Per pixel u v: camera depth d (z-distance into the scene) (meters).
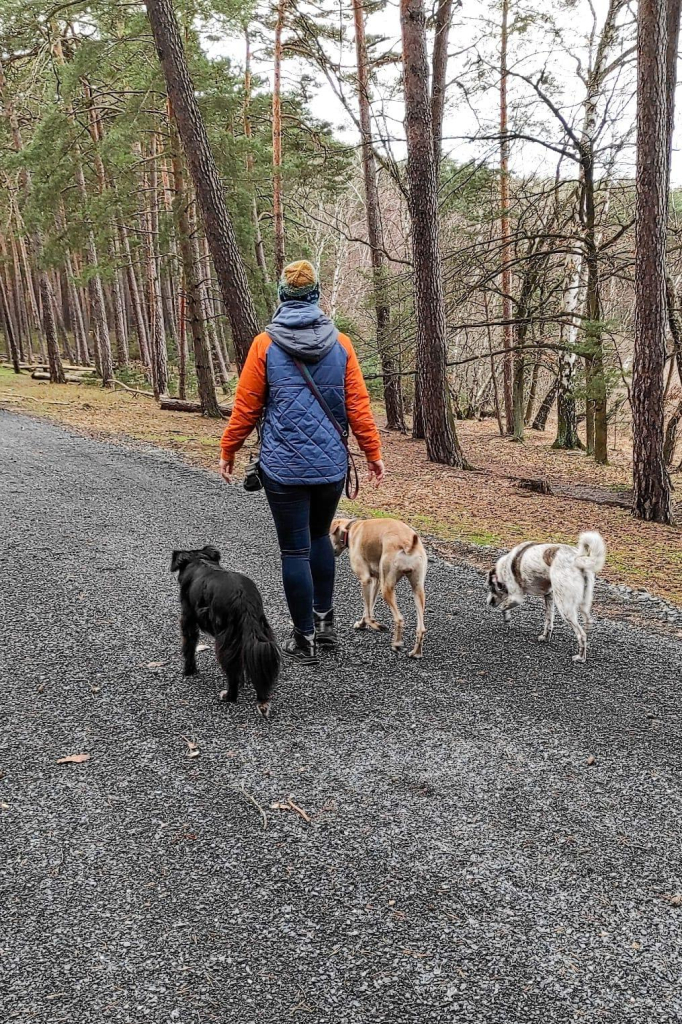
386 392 21.12
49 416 16.45
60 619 5.10
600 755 3.69
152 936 2.44
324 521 4.41
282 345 3.96
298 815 3.10
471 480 13.09
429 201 13.80
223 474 4.36
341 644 4.91
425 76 13.23
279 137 18.70
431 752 3.63
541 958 2.40
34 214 19.61
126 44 16.50
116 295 29.66
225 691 4.15
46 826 2.96
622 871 2.84
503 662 4.79
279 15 17.75
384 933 2.48
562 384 20.83
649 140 10.87
